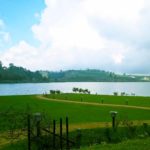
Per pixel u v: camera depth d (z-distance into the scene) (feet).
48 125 130.72
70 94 387.55
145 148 92.89
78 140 123.44
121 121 154.71
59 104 251.19
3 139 120.57
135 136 134.10
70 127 142.72
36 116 118.01
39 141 114.42
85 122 159.02
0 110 186.80
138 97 335.47
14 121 138.62
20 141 116.26
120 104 255.70
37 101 275.18
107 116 182.39
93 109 217.77
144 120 166.61
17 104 242.99
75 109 217.36
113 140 130.00
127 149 93.35
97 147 104.42
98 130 136.36
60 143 112.47
